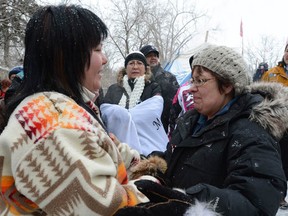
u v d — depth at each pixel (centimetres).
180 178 183
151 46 518
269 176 154
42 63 146
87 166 125
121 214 126
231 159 167
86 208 122
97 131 137
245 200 148
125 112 309
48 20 147
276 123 169
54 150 127
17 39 1377
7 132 132
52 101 138
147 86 400
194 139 185
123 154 190
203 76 185
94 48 152
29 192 126
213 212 138
